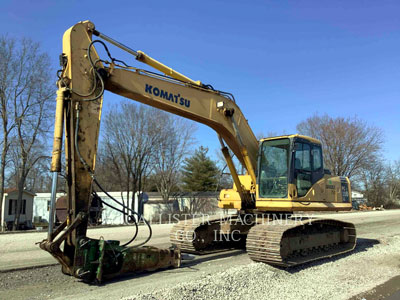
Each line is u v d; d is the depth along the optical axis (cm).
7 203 3131
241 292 557
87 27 590
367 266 814
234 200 932
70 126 550
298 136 855
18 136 2606
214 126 823
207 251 912
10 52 2492
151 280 602
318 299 556
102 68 591
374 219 2223
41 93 2588
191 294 512
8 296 518
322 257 838
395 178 5897
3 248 952
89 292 528
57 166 523
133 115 3409
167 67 720
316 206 872
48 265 735
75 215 535
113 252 584
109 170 3784
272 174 857
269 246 706
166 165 3766
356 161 4328
